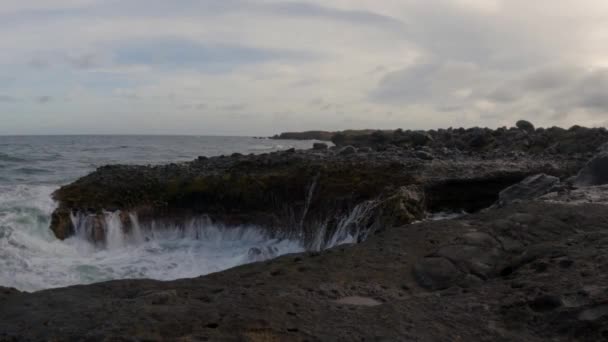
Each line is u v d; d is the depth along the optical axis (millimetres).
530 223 7758
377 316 4961
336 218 13820
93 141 97000
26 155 40469
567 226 7688
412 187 13438
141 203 15469
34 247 12891
